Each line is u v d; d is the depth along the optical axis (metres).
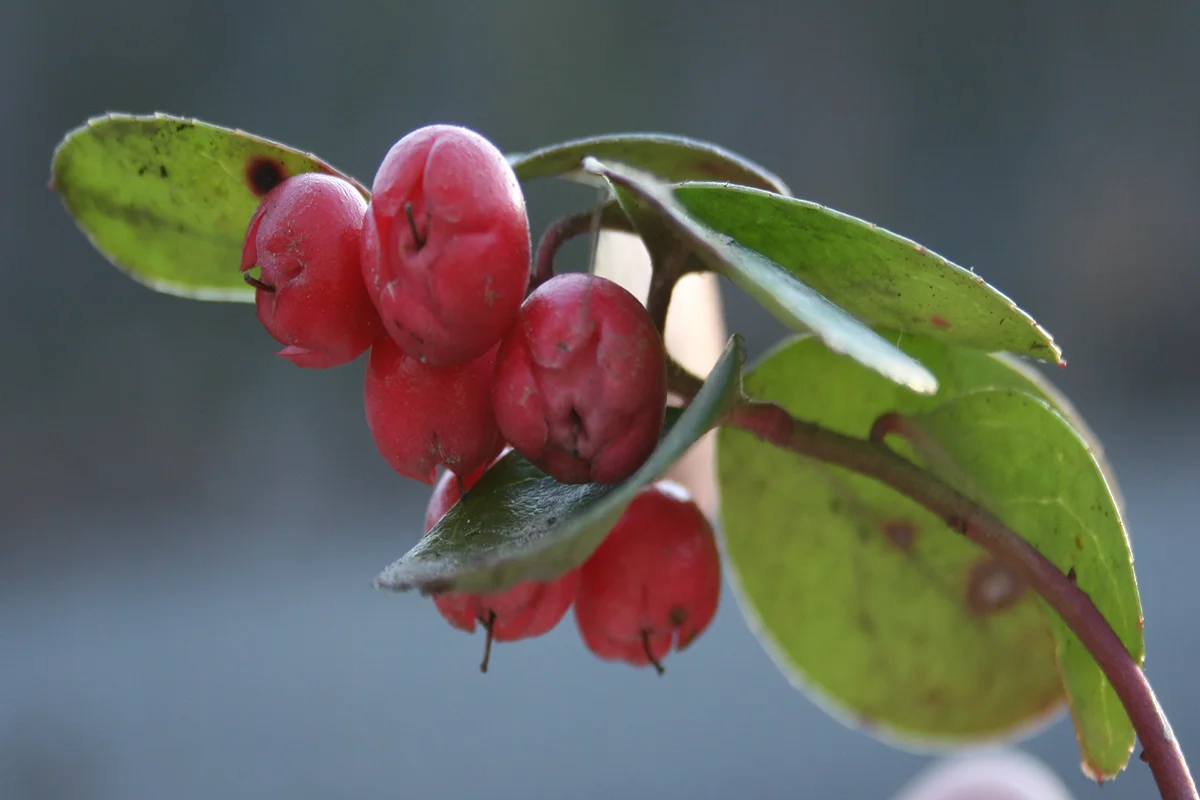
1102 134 0.98
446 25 0.91
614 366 0.20
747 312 0.84
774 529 0.24
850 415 0.23
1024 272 0.97
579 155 0.22
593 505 0.20
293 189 0.21
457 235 0.20
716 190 0.21
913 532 0.23
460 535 0.21
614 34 0.94
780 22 0.96
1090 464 0.21
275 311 0.21
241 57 0.89
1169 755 0.21
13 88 0.87
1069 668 0.22
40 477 0.84
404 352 0.21
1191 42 0.98
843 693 0.24
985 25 0.98
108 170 0.22
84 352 0.88
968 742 0.24
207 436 0.88
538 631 0.22
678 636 0.22
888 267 0.21
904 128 0.97
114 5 0.88
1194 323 0.97
